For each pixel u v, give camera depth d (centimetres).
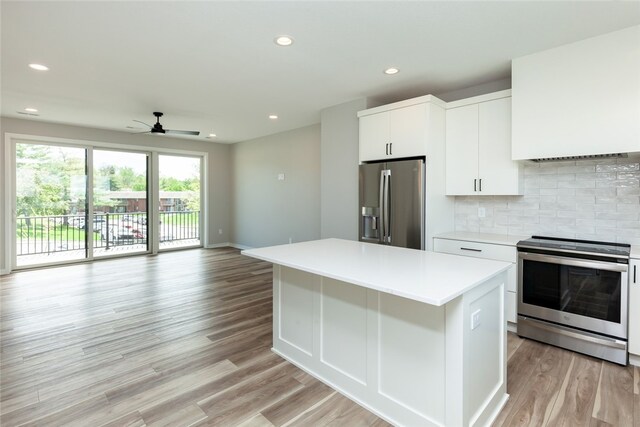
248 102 431
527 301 286
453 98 389
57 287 444
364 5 214
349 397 209
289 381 227
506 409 196
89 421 184
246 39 260
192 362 251
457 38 258
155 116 503
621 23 234
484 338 180
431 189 346
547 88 276
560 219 316
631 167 279
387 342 189
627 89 241
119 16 226
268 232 691
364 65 311
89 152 599
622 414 190
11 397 205
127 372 236
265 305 378
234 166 784
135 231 672
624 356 240
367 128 395
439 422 169
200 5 213
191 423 184
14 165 528
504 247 299
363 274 179
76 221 595
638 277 235
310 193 595
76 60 298
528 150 286
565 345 267
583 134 259
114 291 428
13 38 256
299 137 610
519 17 227
